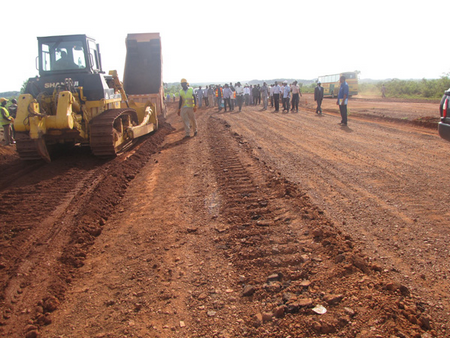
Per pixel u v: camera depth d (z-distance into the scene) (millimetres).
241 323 2551
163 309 2799
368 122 13031
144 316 2736
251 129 12234
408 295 2670
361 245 3529
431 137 9266
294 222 4168
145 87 17359
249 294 2893
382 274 2988
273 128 12258
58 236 4301
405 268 3068
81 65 8984
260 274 3164
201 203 5168
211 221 4469
